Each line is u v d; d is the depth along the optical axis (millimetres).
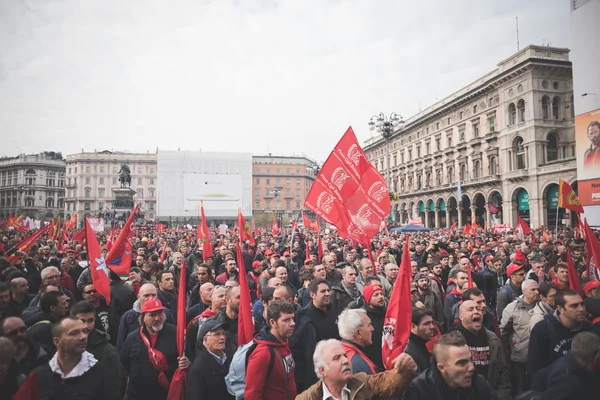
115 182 113312
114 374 4105
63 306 5277
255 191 116188
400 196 74500
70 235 27406
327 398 3141
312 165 126500
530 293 5660
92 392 3785
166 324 5207
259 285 8664
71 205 112438
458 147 57156
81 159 111875
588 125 13805
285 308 4062
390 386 3150
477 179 52656
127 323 5797
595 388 3365
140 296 5551
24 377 3617
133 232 33156
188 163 90188
